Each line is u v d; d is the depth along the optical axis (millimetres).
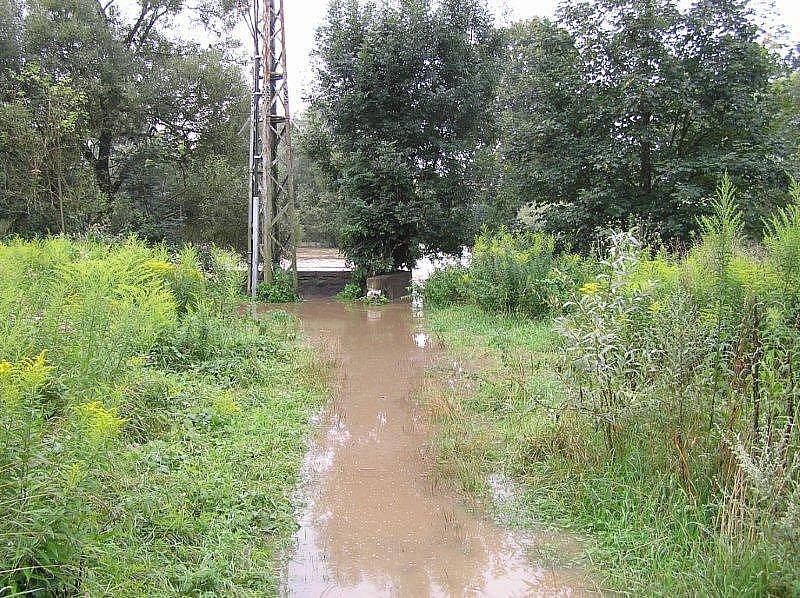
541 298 10703
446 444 5633
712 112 13031
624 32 13211
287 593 3570
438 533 4250
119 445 4117
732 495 3443
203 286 9523
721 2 13062
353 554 3998
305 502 4664
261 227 15680
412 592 3609
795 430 3529
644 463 4336
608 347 4496
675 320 4211
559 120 14117
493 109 17203
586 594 3529
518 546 4062
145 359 6031
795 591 2861
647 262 6766
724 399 4109
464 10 15930
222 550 3621
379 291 15656
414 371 8578
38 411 3355
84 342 4078
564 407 5074
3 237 16484
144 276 7105
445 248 16766
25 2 18406
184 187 20484
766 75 13352
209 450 5062
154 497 3873
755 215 11984
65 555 2826
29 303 5320
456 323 11469
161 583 3225
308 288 17359
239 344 8242
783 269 4375
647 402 4332
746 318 4145
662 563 3518
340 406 6980
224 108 20703
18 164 17219
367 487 4941
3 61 17766
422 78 15797
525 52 18766
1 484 2656
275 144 15914
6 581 2621
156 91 19625
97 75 18781
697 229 12484
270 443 5500
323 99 16641
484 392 6910
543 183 14414
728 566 3141
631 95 12719
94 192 18594
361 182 15617
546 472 4848
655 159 13383
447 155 16312
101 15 19219
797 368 3727
